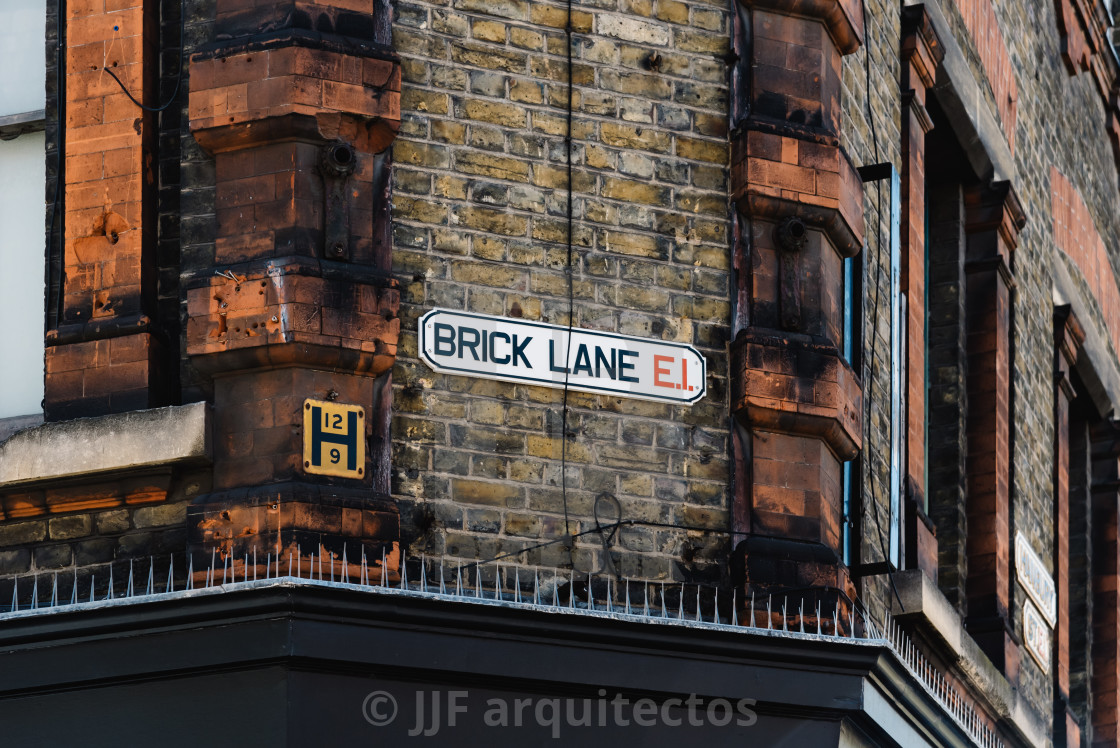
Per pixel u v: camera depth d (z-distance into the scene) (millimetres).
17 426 20812
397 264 20047
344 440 19266
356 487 19219
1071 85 34375
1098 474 33875
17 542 19844
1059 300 32188
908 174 25453
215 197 20078
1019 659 27703
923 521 24453
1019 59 31078
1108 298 35781
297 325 19172
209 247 20031
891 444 23641
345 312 19375
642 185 21109
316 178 19797
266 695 18141
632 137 21188
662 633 19047
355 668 18266
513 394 20156
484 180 20547
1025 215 29031
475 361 20078
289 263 19344
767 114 21578
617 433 20406
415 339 19922
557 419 20250
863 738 20141
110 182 20281
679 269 21016
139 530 19547
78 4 20734
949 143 27859
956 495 27062
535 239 20594
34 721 18672
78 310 20141
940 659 24078
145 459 19266
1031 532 29375
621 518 20203
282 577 18156
